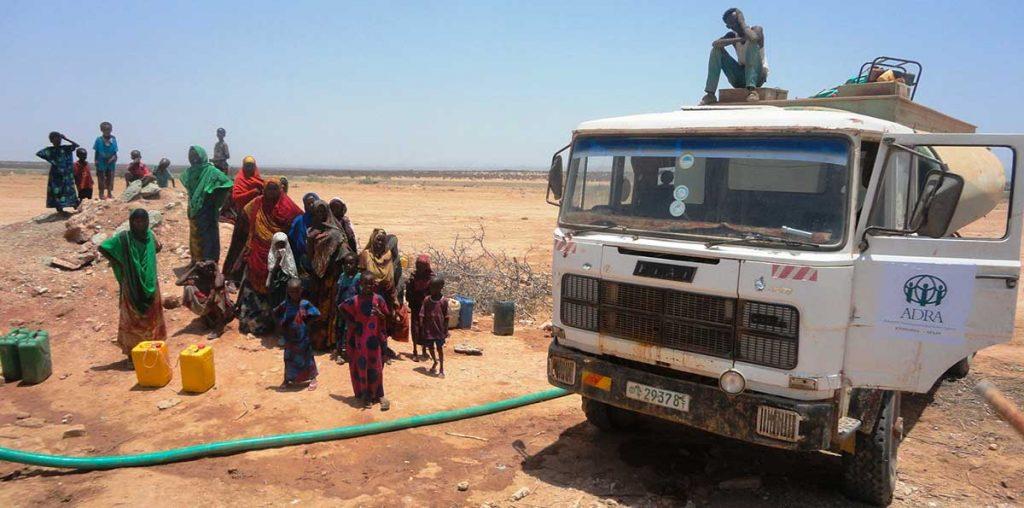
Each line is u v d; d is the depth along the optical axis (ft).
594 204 19.57
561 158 20.51
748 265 16.17
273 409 23.80
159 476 19.06
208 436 21.72
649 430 23.39
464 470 19.88
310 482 18.88
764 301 16.06
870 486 17.78
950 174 15.28
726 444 22.30
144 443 21.22
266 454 20.49
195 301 31.17
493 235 80.94
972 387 28.48
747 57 26.50
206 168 36.60
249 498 17.93
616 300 18.44
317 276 30.09
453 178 384.47
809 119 16.55
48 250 41.78
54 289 36.83
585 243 18.92
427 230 84.02
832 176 16.01
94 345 30.76
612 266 18.31
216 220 37.22
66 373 27.55
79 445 21.12
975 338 15.57
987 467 20.86
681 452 21.52
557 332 19.88
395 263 30.09
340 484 18.80
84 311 34.94
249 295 32.40
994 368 31.30
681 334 17.37
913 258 15.76
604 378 18.57
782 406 15.88
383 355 29.09
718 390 16.78
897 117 22.11
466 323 36.17
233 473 19.29
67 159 48.88
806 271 15.51
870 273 15.87
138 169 61.41
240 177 36.60
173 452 19.90
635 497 18.40
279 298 31.17
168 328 32.32
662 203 18.40
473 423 23.50
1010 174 15.38
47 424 22.80
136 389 25.79
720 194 17.46
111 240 27.04
